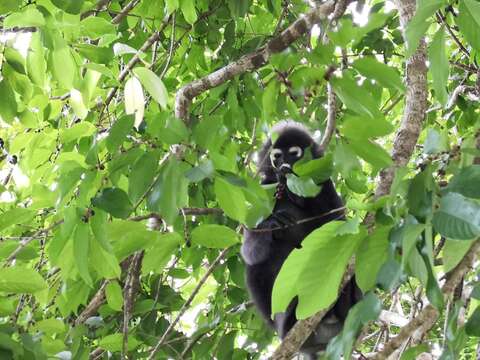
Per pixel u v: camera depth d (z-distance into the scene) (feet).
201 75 24.45
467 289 13.92
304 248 10.45
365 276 10.60
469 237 9.00
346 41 11.80
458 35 25.79
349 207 10.39
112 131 12.59
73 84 15.40
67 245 14.06
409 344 16.11
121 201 12.32
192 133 12.25
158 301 21.08
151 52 24.89
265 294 23.65
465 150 10.03
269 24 24.76
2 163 23.90
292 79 12.43
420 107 15.58
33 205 15.81
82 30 16.46
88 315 20.30
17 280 12.84
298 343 13.85
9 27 13.89
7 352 12.25
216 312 21.47
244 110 22.08
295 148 23.79
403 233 9.60
